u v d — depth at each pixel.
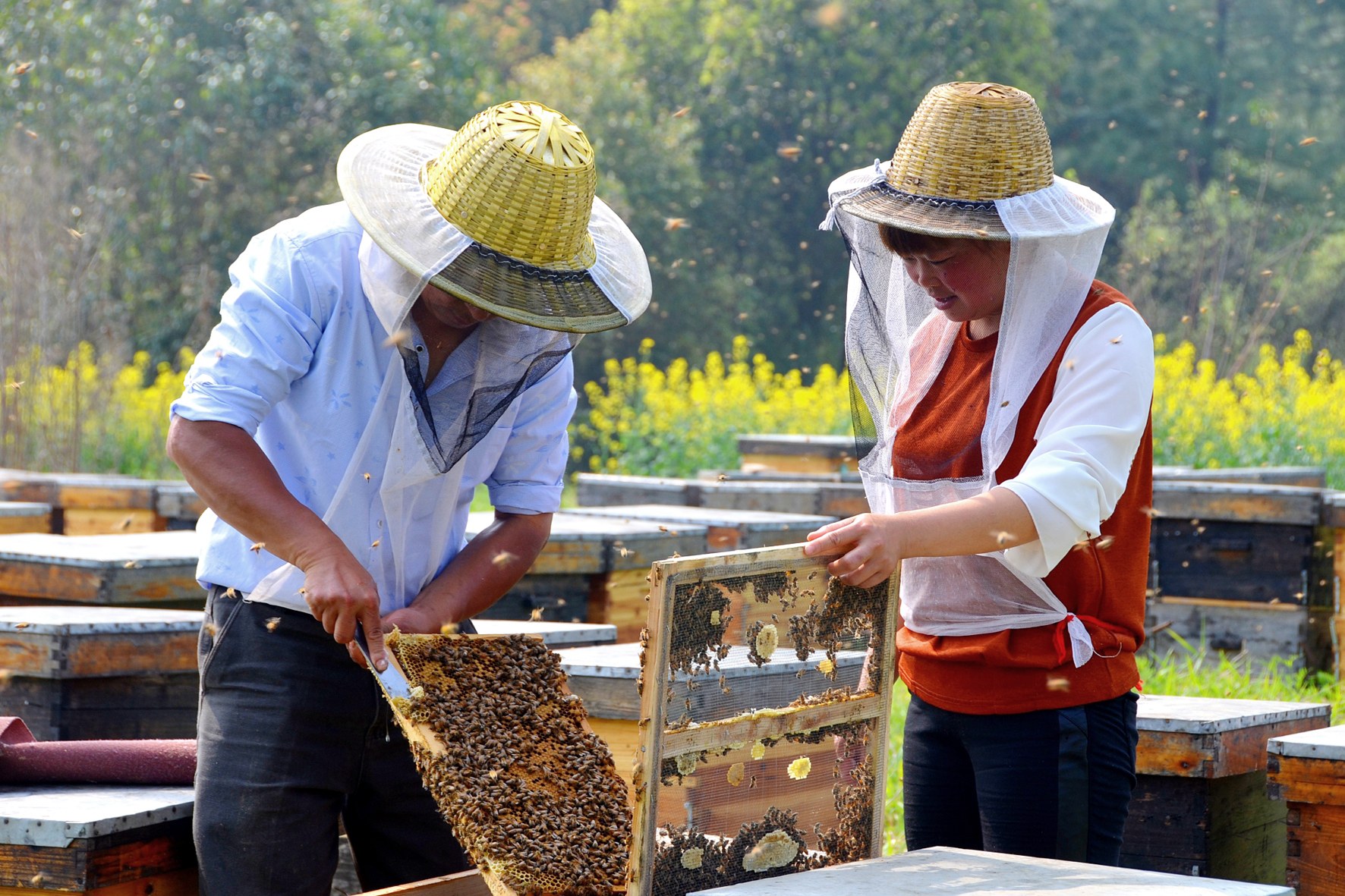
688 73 38.84
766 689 2.67
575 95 33.41
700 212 35.62
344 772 3.11
